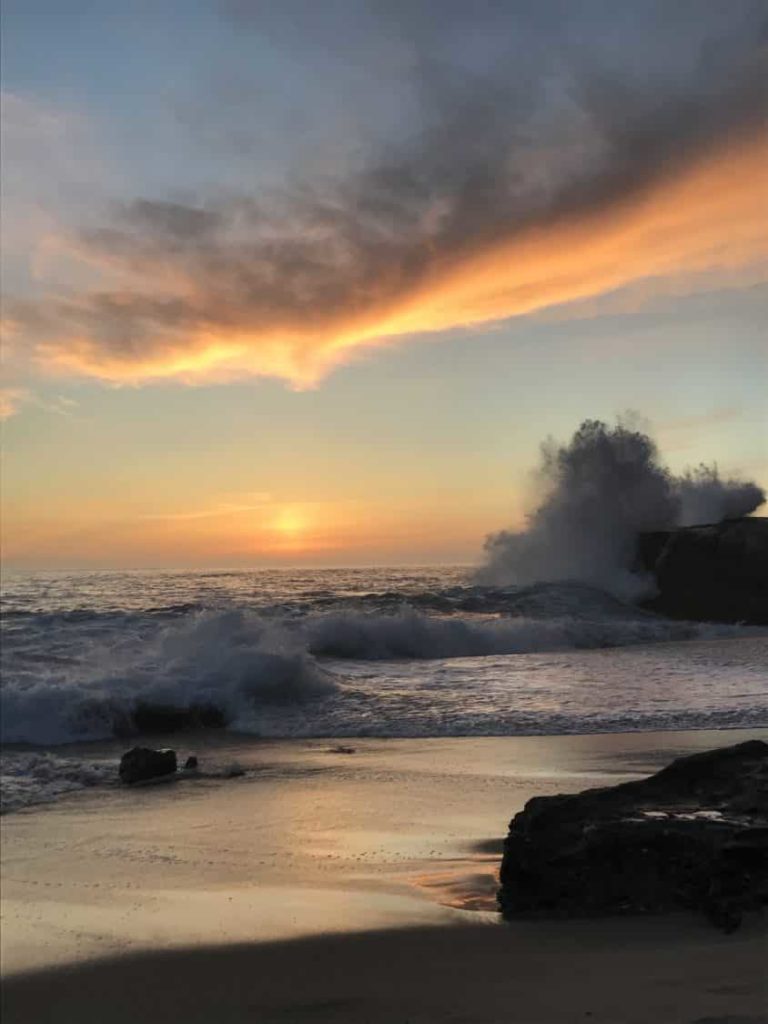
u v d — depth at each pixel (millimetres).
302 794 9000
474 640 20734
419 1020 3930
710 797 5777
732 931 4680
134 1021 4293
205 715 13164
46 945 5332
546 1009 3777
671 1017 3506
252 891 6227
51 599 30812
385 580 44281
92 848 7383
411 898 5918
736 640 22000
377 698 14117
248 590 35688
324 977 4664
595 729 11688
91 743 12094
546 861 5449
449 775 9578
